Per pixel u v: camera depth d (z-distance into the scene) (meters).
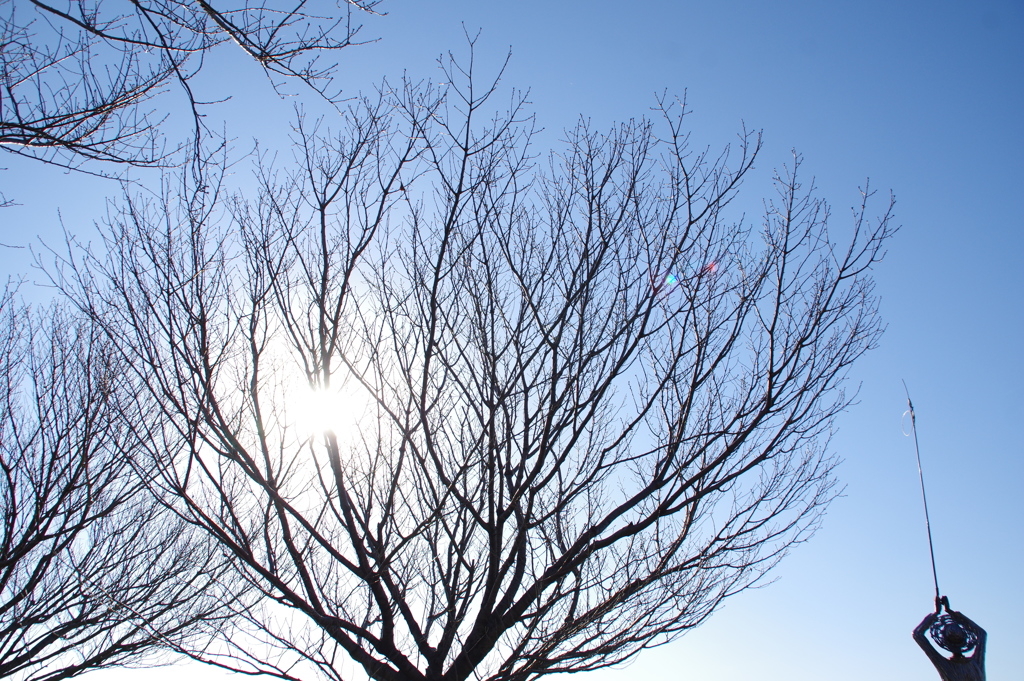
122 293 5.86
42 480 8.52
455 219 6.21
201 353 5.84
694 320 6.35
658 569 6.42
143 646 8.27
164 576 8.60
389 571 5.93
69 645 8.62
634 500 6.23
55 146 4.31
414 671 6.02
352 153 6.50
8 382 8.84
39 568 8.54
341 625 5.91
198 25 4.47
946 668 6.47
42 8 3.84
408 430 5.85
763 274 6.44
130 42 4.13
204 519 5.79
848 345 6.41
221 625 6.80
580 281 6.29
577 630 6.11
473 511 5.81
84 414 8.68
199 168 6.00
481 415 5.89
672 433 6.31
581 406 6.02
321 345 5.88
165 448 6.02
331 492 6.04
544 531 6.39
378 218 6.26
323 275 6.07
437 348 6.10
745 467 6.20
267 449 5.87
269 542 5.92
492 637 6.03
